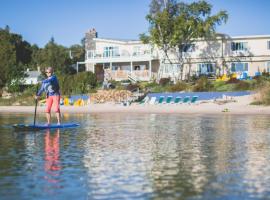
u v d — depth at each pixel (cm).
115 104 4897
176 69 6831
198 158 1356
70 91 5909
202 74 6619
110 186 1006
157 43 6494
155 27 6538
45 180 1064
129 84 6000
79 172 1153
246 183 1027
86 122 2841
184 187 994
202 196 923
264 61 6562
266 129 2258
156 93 5203
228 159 1335
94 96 5216
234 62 6694
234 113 3647
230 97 4591
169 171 1162
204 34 6388
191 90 5241
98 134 2050
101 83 6406
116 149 1552
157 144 1681
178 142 1738
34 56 11075
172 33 6444
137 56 7031
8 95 6450
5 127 2478
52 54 9538
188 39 6494
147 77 6869
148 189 979
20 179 1075
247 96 4544
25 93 5991
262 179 1065
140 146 1627
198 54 6819
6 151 1514
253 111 3706
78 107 4828
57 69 9131
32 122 2934
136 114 3791
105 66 7556
